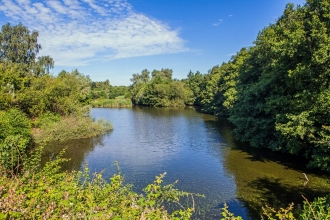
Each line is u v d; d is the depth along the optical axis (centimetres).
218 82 5069
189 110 6406
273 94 1997
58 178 653
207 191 1279
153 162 1798
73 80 3756
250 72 2959
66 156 1956
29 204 452
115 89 10350
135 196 577
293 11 2383
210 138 2642
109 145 2348
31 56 4438
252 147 2228
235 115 2742
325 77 1397
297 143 1544
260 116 2211
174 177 1491
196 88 7925
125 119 4384
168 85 8056
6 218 420
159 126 3528
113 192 535
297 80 1558
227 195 1226
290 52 1587
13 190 458
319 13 1573
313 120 1418
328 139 1297
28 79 2938
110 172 1570
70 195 499
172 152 2084
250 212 1047
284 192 1248
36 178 626
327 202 700
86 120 2994
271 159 1839
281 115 1681
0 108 2306
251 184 1367
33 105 2702
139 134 2905
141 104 8656
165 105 7681
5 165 808
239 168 1647
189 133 2952
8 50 4188
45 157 1894
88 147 2266
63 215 453
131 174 1538
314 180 1406
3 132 1595
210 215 1018
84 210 463
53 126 2570
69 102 3092
